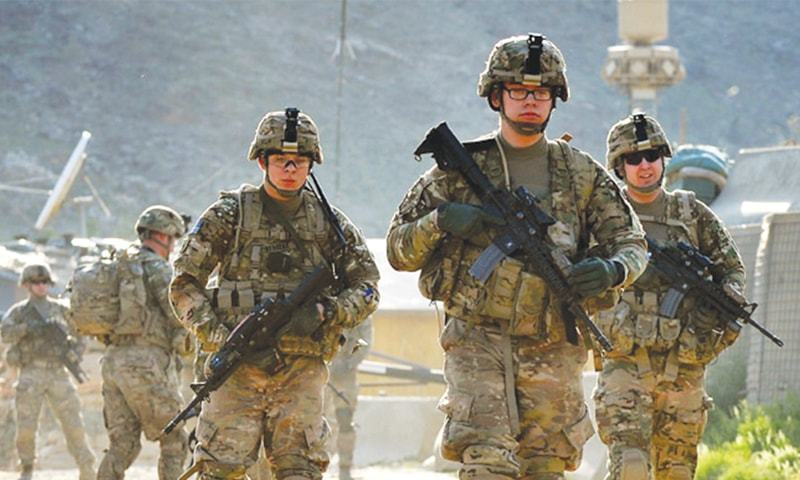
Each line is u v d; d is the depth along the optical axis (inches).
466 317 675.4
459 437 661.3
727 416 1433.3
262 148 742.5
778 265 1409.9
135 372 1069.8
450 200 685.9
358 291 746.2
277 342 727.7
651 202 869.2
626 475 818.8
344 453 1379.2
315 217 753.6
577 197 687.7
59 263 2287.2
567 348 678.5
